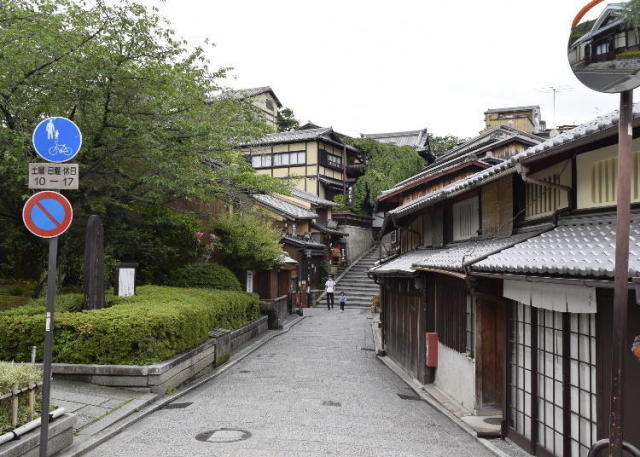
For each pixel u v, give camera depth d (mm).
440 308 11242
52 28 11047
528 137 22703
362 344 18656
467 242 11172
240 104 15438
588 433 5629
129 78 11977
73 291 15836
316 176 39812
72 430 6504
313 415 8508
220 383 11312
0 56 10531
